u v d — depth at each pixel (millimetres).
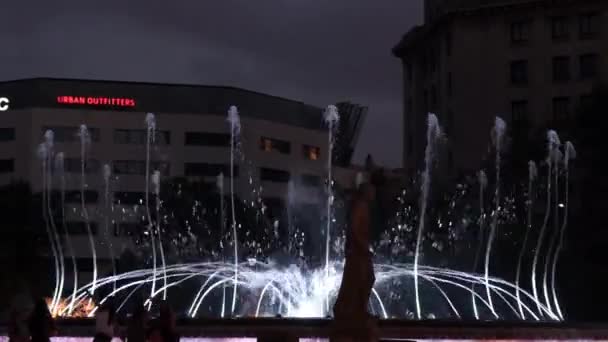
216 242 92625
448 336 24188
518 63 98000
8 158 105812
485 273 71500
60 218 99125
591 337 24953
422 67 112125
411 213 82375
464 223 83000
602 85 73312
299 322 25031
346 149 124312
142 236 95062
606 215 70875
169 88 110188
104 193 105875
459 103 99500
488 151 97625
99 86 108312
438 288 65562
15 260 83688
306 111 120250
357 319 15289
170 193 94562
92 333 26031
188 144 109188
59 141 106000
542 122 93438
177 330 23703
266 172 114125
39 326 21609
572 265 71562
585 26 95625
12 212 85500
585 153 72750
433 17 108188
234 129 110500
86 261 103562
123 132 107875
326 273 49469
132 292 66375
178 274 70062
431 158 101938
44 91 107000
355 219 15508
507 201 83000
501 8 97625
